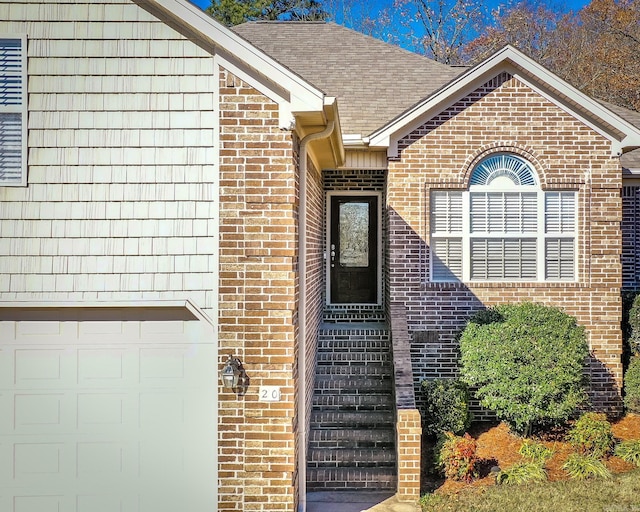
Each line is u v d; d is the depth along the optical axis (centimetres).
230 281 678
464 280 1105
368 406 987
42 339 693
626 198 1262
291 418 676
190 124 677
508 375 936
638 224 1255
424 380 1036
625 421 1060
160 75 677
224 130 677
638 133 1052
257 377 677
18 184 671
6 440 689
